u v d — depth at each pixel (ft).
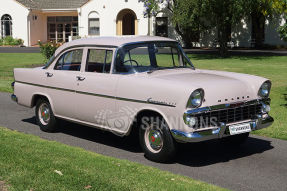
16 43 129.08
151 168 17.04
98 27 128.26
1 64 66.49
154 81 18.03
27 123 26.43
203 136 16.94
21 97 25.02
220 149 20.99
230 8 79.66
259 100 19.33
